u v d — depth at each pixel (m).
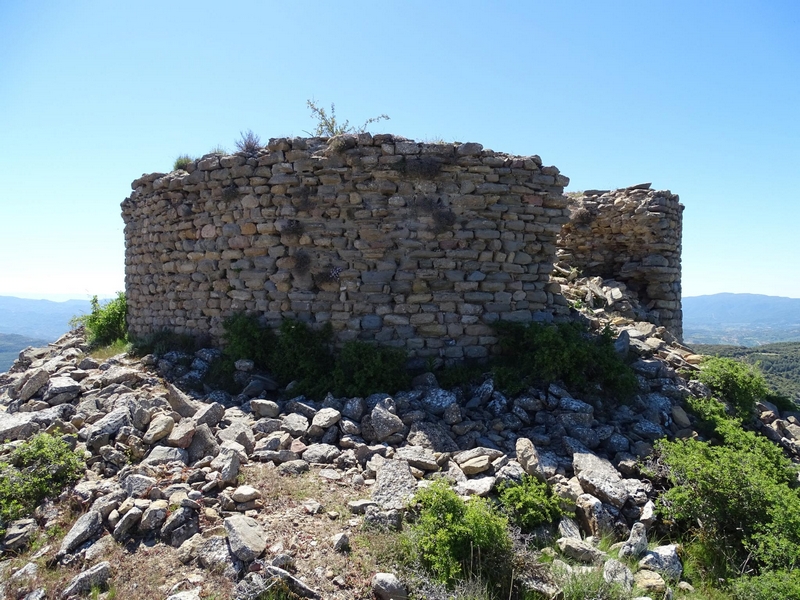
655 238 13.54
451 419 7.52
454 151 9.31
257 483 5.94
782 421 9.73
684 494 5.88
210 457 6.43
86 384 8.96
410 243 9.30
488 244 9.53
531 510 5.58
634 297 13.70
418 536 4.98
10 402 9.39
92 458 6.45
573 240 14.80
